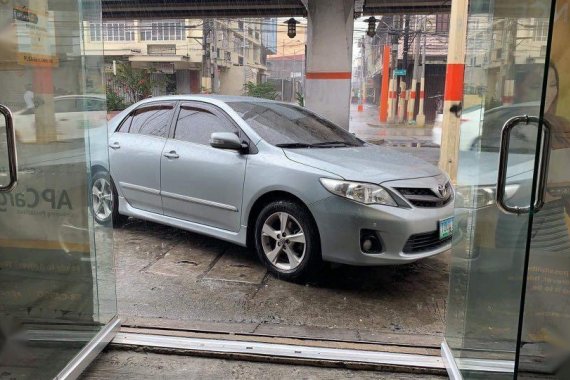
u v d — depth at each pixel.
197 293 3.48
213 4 14.59
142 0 14.28
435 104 29.75
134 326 2.91
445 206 3.57
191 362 2.56
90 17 2.51
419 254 3.39
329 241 3.39
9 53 2.01
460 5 7.23
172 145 4.35
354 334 2.90
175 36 29.89
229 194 3.91
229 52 35.06
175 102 4.62
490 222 2.05
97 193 4.14
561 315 2.01
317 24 11.44
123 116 5.01
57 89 2.29
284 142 3.92
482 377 2.12
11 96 2.03
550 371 2.02
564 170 2.03
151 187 4.50
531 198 1.63
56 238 2.31
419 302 3.43
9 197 2.04
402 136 20.09
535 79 1.65
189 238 4.77
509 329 1.89
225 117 4.17
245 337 2.79
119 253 4.32
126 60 30.19
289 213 3.59
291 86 50.69
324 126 4.58
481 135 2.17
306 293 3.53
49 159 2.26
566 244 2.03
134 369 2.48
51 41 2.25
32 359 2.19
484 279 2.12
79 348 2.46
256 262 4.13
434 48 29.22
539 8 1.61
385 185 3.35
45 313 2.26
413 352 2.68
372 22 14.71
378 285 3.71
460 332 2.38
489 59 2.09
